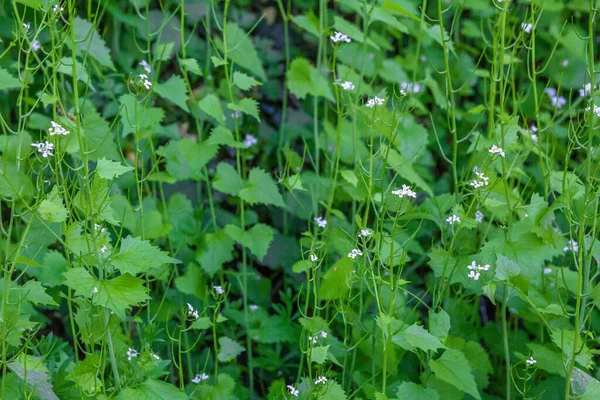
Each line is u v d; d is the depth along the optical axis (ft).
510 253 5.29
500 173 5.60
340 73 6.14
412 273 6.17
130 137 6.21
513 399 5.54
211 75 6.51
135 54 6.39
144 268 4.89
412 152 5.87
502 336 5.74
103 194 4.91
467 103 6.78
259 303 6.04
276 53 6.71
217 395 5.37
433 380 5.35
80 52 5.75
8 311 4.97
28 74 5.45
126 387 4.99
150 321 5.30
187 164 5.79
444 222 5.43
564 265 5.91
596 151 5.30
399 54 6.97
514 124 5.24
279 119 6.63
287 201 6.20
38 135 6.04
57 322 5.90
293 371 5.90
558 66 6.81
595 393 5.05
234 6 6.68
